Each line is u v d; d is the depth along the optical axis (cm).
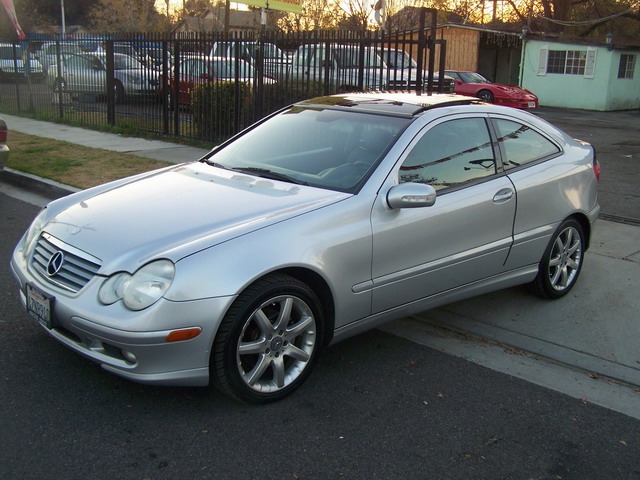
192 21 3594
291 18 2883
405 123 439
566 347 456
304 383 391
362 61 1061
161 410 354
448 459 324
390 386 394
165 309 318
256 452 321
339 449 327
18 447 316
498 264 473
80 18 6100
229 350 336
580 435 351
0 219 737
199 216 370
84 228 370
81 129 1494
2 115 1752
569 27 3444
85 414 346
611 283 569
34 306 364
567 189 515
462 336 473
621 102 2731
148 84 1392
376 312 406
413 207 392
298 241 357
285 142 476
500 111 492
